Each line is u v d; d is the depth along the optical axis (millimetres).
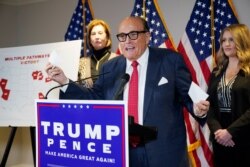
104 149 983
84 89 1485
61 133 1067
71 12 3703
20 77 2645
